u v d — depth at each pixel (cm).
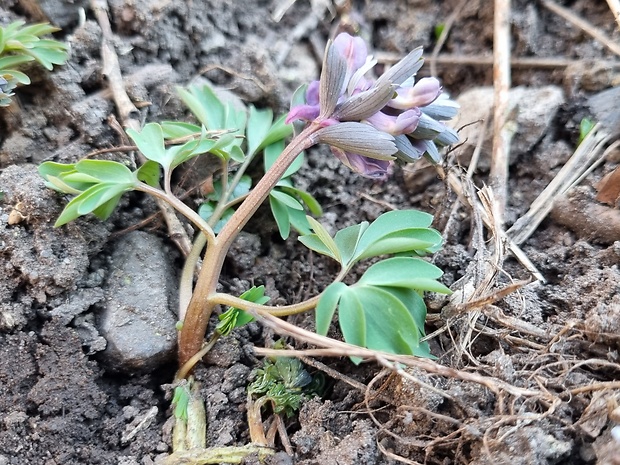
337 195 14
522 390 9
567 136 14
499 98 14
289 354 9
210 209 12
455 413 9
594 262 12
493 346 11
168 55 14
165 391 11
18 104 13
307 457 10
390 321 9
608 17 16
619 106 14
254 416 10
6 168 12
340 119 10
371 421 10
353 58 10
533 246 13
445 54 17
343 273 10
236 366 11
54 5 14
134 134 11
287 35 16
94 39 13
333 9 17
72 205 10
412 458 10
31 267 11
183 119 14
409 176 14
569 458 9
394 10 17
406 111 10
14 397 10
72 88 13
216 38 15
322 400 11
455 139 11
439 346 11
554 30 16
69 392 10
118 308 11
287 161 10
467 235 13
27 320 11
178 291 12
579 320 10
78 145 13
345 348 9
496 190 13
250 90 14
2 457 10
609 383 9
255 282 13
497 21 16
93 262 11
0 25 13
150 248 12
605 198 12
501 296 10
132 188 10
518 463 9
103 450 10
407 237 10
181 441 10
